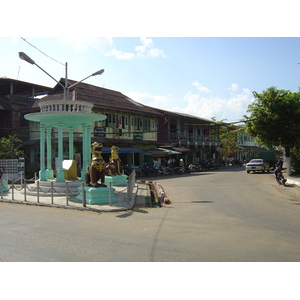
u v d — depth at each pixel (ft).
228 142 171.01
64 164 40.78
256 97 79.82
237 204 38.86
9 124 96.63
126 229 24.75
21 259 17.30
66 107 45.24
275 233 23.44
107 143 94.84
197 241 21.09
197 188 57.77
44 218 29.27
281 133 77.97
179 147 127.65
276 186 60.44
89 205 35.94
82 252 18.60
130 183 41.06
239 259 17.34
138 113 110.32
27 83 101.50
